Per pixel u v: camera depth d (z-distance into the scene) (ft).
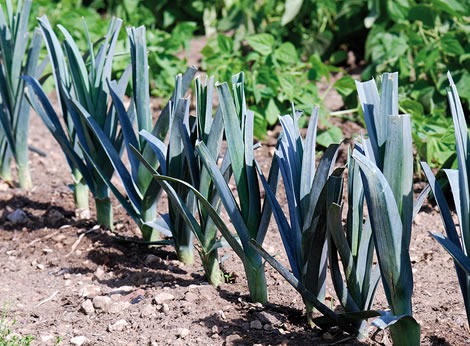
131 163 11.39
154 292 10.58
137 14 21.01
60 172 15.43
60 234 12.55
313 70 16.66
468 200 8.14
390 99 8.07
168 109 10.96
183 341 9.35
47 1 20.08
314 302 9.01
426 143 13.99
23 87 13.34
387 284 8.26
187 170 10.49
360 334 9.14
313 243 8.82
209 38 19.98
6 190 14.40
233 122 9.30
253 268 9.91
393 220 7.86
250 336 9.41
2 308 10.36
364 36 20.62
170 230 11.27
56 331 9.73
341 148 15.43
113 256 11.83
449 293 10.54
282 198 13.94
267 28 20.11
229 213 9.48
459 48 15.61
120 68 18.04
